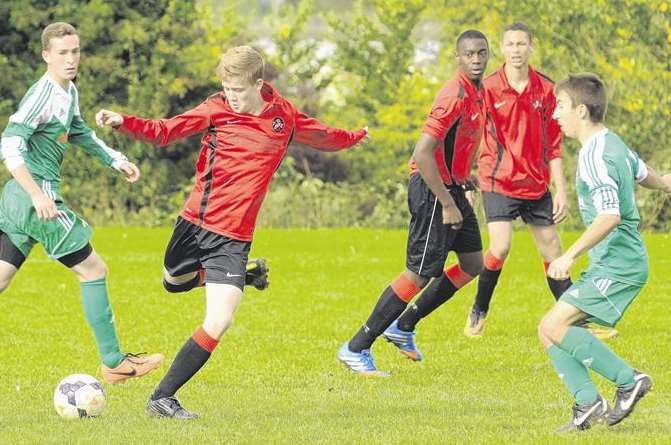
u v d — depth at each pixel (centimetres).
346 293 3136
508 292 3136
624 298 1438
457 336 2400
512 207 2319
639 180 1480
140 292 3138
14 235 1709
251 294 3109
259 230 5653
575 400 1559
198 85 7169
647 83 5753
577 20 5981
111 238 5125
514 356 2147
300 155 7294
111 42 6975
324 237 5191
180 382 1566
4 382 1894
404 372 1992
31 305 2862
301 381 1903
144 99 6919
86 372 1998
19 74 6844
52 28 1681
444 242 1923
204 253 1603
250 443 1402
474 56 1891
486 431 1466
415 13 7831
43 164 1700
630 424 1504
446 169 1938
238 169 1580
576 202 5662
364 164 7419
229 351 2211
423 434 1448
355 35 8006
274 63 7981
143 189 6600
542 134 2300
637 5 5859
